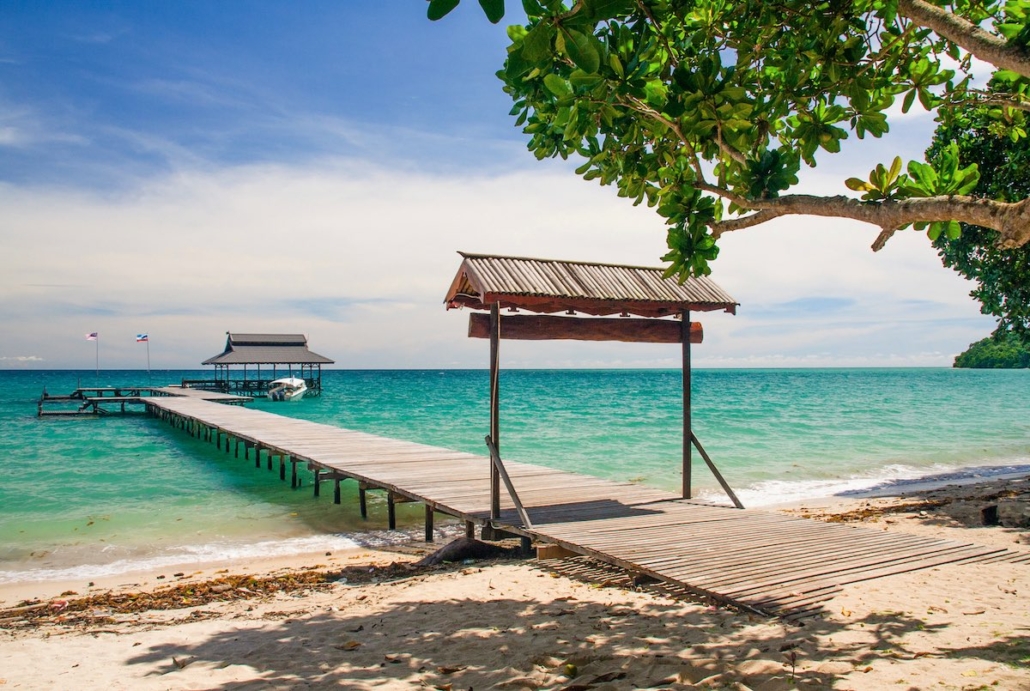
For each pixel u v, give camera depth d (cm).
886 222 431
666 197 595
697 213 549
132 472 2194
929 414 4269
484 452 2586
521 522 910
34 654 619
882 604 662
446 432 3409
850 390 8306
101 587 954
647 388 9725
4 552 1191
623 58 453
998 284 1461
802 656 505
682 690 418
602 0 325
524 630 623
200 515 1509
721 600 595
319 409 5281
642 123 536
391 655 563
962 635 552
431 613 709
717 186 531
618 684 448
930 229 483
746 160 505
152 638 666
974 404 5338
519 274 964
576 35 332
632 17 478
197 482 1983
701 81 452
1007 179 1339
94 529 1372
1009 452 2544
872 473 2077
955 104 578
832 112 544
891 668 464
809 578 639
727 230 532
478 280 927
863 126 543
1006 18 566
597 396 7131
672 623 619
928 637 548
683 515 955
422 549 1166
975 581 756
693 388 9238
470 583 841
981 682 429
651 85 481
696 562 696
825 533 830
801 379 15162
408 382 13200
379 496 1738
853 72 513
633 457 2419
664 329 1080
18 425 3991
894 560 702
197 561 1123
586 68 340
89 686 517
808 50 524
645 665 493
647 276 1078
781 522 903
